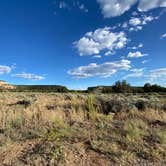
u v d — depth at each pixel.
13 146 7.19
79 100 16.30
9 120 10.08
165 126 9.60
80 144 7.34
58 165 5.87
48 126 9.38
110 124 9.77
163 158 6.45
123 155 6.52
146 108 12.97
